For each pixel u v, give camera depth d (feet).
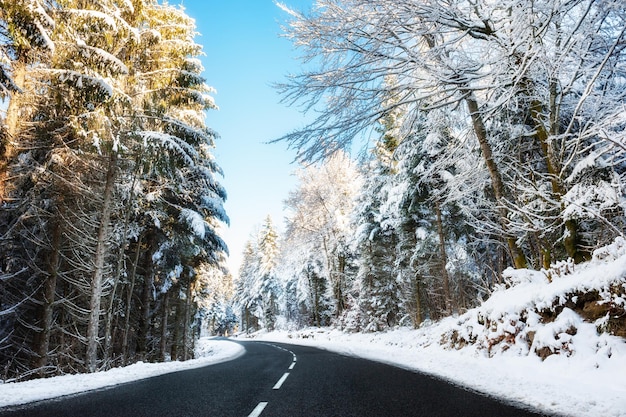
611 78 27.32
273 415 13.84
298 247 138.51
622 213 27.53
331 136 25.91
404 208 70.49
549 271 32.53
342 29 25.02
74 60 37.86
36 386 22.08
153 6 48.96
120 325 66.23
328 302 144.77
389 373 28.22
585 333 23.79
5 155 35.88
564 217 28.96
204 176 67.41
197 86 55.01
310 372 30.01
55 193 45.68
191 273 77.82
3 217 45.01
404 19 25.03
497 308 33.99
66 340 55.52
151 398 17.98
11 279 47.55
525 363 25.89
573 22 25.49
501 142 38.60
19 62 35.99
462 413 13.73
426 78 26.16
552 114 30.14
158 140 45.57
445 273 63.31
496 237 55.01
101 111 38.75
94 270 43.27
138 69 47.80
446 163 39.37
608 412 13.71
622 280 22.97
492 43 25.38
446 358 35.88
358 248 102.78
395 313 93.20
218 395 18.81
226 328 343.26
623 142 23.15
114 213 53.16
